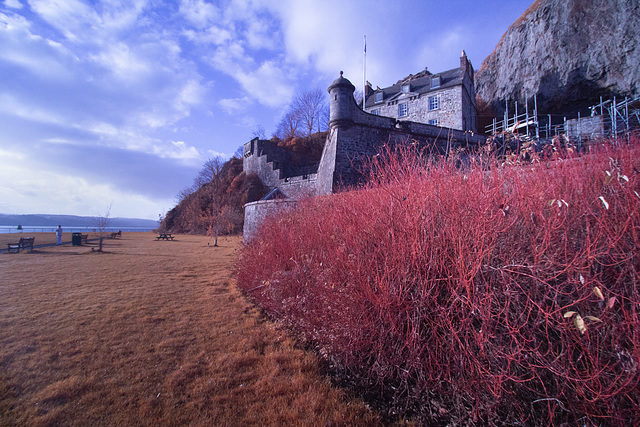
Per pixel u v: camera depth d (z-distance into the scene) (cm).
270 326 512
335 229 471
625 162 325
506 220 302
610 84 2417
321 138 4372
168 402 309
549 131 2172
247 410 299
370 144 1620
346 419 279
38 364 381
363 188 511
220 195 4484
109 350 422
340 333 373
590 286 240
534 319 251
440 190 351
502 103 3231
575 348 240
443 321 285
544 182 339
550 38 2791
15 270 1011
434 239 325
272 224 845
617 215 271
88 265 1146
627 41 2298
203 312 589
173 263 1240
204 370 372
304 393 322
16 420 279
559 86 2712
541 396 245
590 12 2536
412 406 292
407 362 307
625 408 208
